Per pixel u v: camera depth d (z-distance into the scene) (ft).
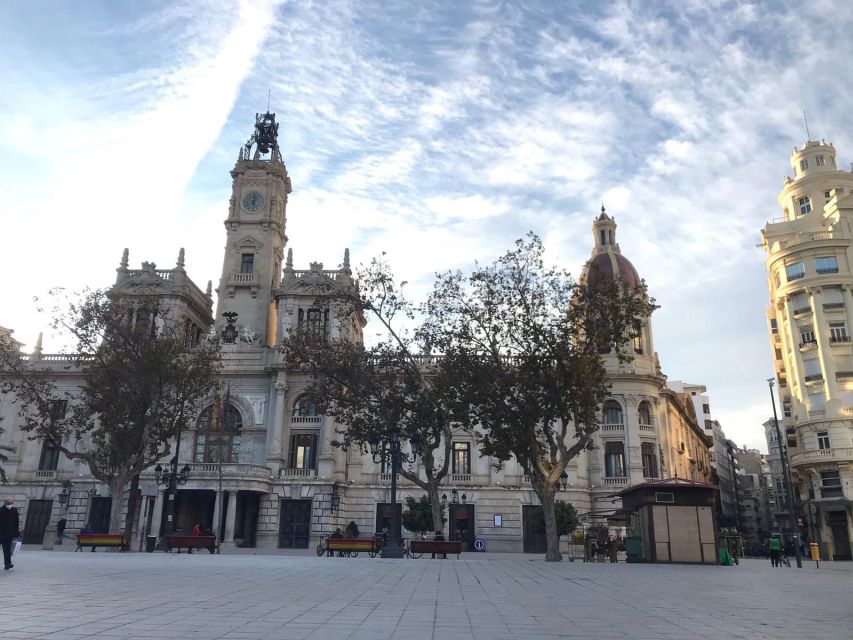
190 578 60.23
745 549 311.68
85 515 204.74
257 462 212.43
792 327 219.00
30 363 220.43
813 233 223.51
